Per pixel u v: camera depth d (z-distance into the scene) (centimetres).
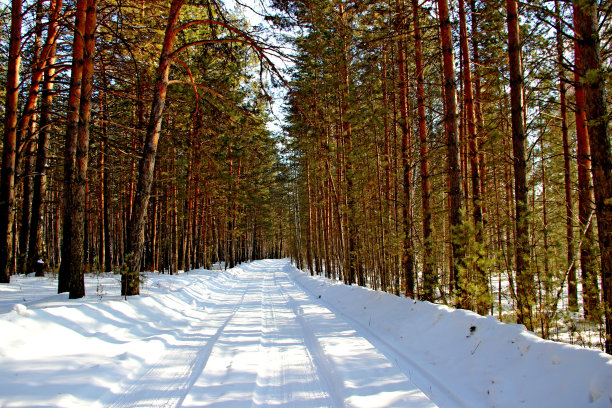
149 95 1099
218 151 1895
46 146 1219
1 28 1026
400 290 1052
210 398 355
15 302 677
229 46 986
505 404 321
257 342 583
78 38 752
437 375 413
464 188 1055
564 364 318
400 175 1220
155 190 1730
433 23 1007
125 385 389
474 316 494
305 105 1285
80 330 507
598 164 422
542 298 510
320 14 869
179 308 876
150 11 1012
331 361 464
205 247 2589
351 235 1408
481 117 1047
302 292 1434
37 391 325
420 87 888
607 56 703
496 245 740
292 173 3120
